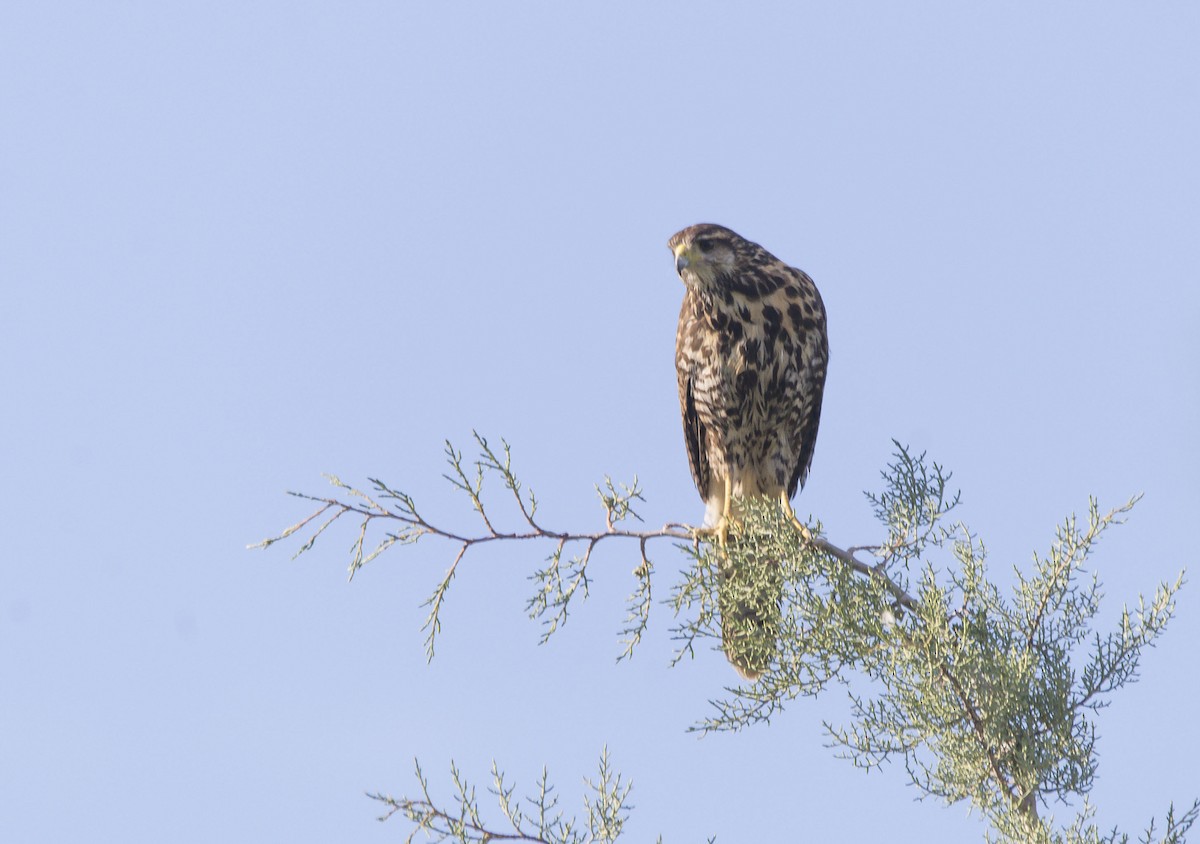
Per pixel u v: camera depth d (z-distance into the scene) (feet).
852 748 33.19
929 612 33.09
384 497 35.12
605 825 32.24
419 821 32.22
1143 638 33.88
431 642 35.35
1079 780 32.35
